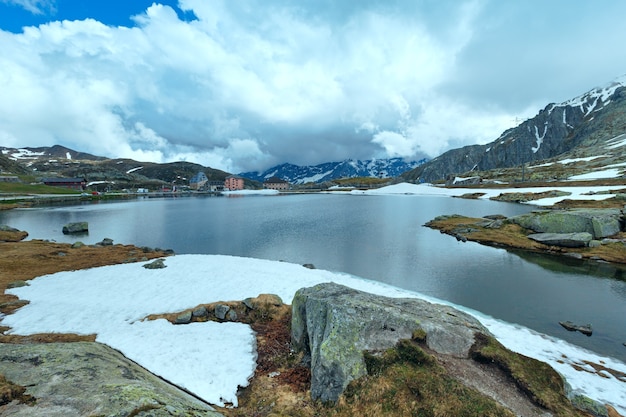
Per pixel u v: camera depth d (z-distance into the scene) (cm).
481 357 1335
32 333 1941
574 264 4000
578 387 1587
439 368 1240
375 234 6341
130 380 1080
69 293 2662
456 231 6147
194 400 1199
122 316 2236
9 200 13562
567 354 1969
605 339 2202
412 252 4803
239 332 2041
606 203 8619
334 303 1591
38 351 1194
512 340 2138
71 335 1928
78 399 898
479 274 3684
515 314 2619
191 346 1827
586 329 2305
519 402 1138
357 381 1246
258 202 16362
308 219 8856
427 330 1427
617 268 3778
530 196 12369
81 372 1068
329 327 1474
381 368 1266
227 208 12638
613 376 1712
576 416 1107
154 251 4684
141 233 6706
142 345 1814
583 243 4497
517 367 1273
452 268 3934
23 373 1028
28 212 10694
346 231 6788
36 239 5519
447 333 1424
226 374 1562
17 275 3159
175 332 2006
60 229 7062
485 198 14500
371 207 12206
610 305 2791
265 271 3388
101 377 1058
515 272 3738
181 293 2697
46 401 884
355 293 1805
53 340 1853
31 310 2284
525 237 5262
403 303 1752
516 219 5925
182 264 3566
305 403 1316
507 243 5072
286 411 1266
